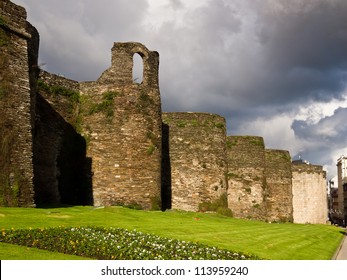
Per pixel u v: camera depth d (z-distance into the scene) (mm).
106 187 32375
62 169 32812
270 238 26312
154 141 34094
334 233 41875
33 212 22875
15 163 24375
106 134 33125
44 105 32438
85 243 16594
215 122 42000
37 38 31219
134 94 33844
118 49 34219
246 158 47281
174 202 39500
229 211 41219
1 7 25188
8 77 24953
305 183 62594
